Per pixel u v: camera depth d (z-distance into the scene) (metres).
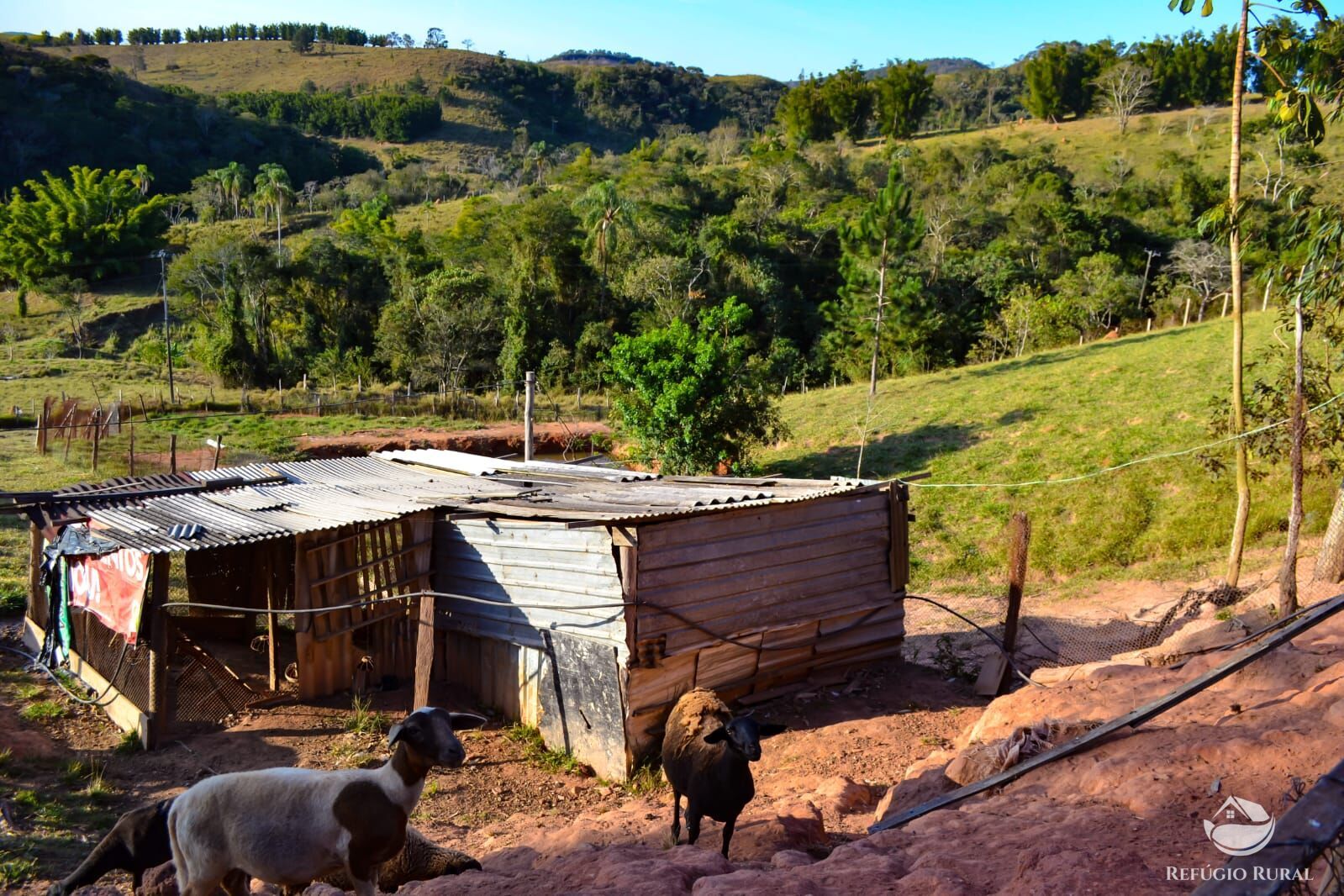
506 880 6.34
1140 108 127.00
